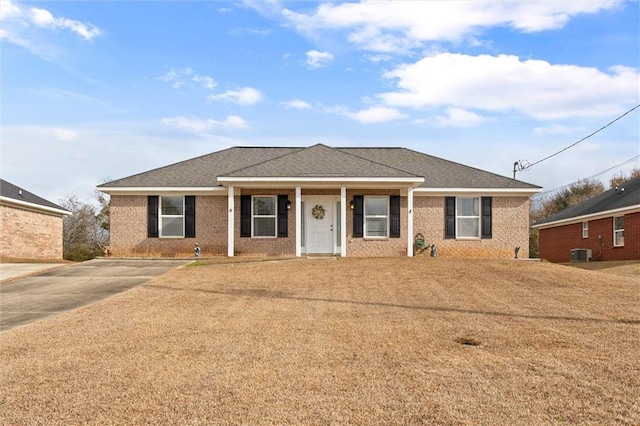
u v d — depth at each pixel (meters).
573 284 13.73
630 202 25.66
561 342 7.78
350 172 20.91
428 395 5.62
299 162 21.88
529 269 16.47
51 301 12.04
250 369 6.60
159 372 6.52
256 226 22.03
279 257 20.28
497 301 11.35
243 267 17.27
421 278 14.60
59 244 30.64
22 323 9.74
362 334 8.38
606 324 9.03
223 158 25.58
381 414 5.14
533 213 57.56
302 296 12.09
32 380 6.28
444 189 22.59
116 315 10.09
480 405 5.33
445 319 9.52
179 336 8.36
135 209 22.66
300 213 21.44
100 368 6.71
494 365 6.64
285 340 8.03
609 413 5.11
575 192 55.09
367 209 22.19
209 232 22.56
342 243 21.03
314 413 5.20
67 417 5.18
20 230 26.20
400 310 10.41
